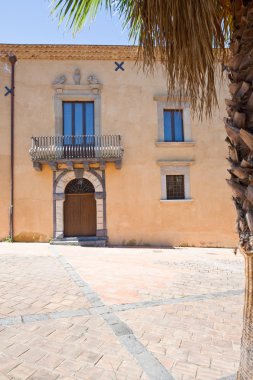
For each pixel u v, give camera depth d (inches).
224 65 92.0
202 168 574.2
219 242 563.8
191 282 271.6
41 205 543.8
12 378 117.0
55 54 563.8
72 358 132.6
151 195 560.7
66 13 101.3
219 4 90.7
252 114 73.1
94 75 570.9
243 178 74.7
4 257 380.2
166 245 554.9
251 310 81.8
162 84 581.6
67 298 216.7
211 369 125.4
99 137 559.2
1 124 549.3
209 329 166.1
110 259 386.6
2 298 215.2
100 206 551.2
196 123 580.4
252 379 79.6
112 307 199.2
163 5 82.2
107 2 104.3
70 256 402.0
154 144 569.3
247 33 76.6
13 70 557.3
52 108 558.3
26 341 148.1
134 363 129.2
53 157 538.0
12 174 540.4
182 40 83.8
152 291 239.1
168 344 147.5
